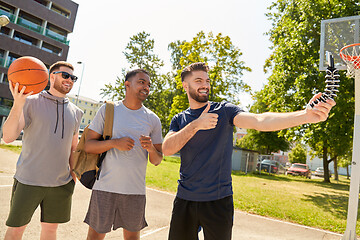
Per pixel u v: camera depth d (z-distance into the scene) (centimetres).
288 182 1509
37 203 240
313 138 1128
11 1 2798
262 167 2273
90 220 233
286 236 439
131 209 237
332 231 497
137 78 254
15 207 229
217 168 199
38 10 3000
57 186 250
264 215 582
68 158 264
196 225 202
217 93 2366
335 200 886
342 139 1090
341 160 3212
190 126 175
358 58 412
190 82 218
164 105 3488
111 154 239
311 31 1130
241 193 844
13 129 215
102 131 252
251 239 407
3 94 2758
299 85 1128
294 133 1273
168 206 573
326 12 1096
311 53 1119
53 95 262
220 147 201
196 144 204
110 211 229
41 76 224
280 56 1288
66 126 260
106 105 256
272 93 1330
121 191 232
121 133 245
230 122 202
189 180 204
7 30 2806
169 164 1839
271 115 161
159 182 870
